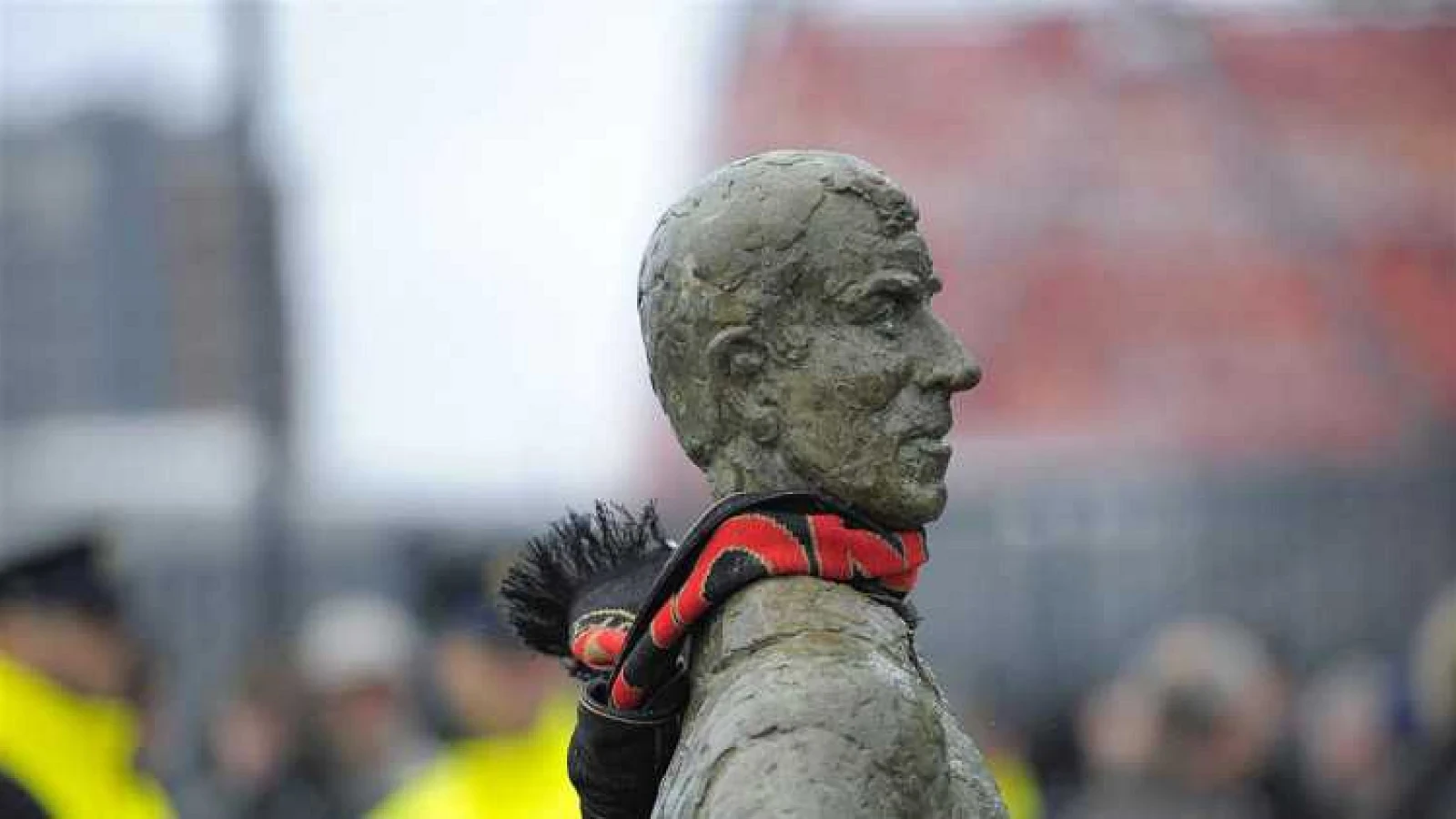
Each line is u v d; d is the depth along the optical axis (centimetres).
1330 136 1942
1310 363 1942
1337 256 1944
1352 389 1948
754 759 408
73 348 1984
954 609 1927
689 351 446
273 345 1914
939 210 1950
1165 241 1952
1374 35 1948
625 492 1909
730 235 443
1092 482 1936
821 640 423
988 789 439
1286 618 1914
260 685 1362
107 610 925
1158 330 1953
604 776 453
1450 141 1925
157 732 1259
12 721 899
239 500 1900
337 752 1299
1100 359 1948
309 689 1340
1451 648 1073
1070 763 1559
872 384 440
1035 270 1947
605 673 466
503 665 998
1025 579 1927
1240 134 1939
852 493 441
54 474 1956
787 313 443
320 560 1886
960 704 1423
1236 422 1944
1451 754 1066
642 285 457
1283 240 1945
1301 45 1939
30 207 2014
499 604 497
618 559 482
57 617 914
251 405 1909
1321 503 1942
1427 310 1942
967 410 1948
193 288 1984
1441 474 1928
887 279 441
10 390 2002
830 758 408
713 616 437
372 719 1255
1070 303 1950
